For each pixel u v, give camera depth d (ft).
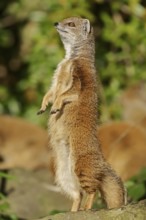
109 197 28.73
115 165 47.93
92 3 65.41
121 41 64.90
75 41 30.37
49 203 42.47
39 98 66.80
